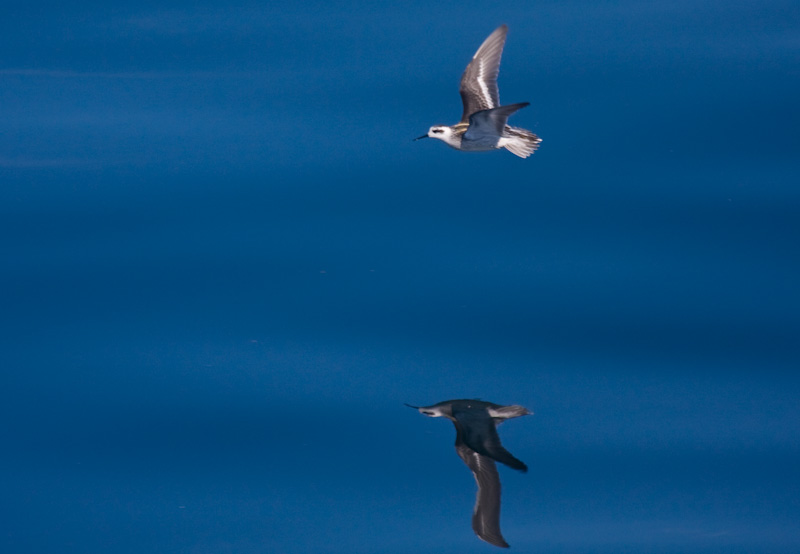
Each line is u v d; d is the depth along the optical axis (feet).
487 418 56.03
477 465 51.16
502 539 47.57
